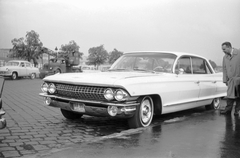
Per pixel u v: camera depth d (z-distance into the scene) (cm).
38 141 470
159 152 364
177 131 479
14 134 516
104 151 367
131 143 404
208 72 775
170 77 615
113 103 505
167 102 596
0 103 406
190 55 709
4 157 382
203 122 555
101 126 597
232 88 650
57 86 588
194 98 689
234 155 355
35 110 801
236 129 496
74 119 665
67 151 368
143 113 552
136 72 642
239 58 651
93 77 550
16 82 2283
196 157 347
